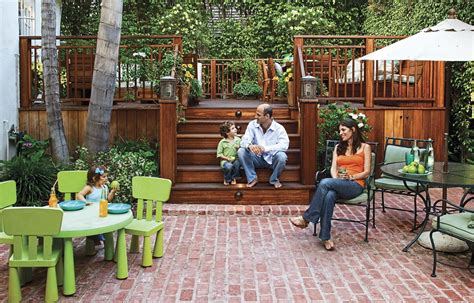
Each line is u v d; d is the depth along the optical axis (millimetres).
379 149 7676
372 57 4867
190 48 12531
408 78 7805
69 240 3676
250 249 4762
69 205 4289
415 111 7676
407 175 4613
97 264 4367
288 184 6418
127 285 3883
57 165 6551
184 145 7055
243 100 10320
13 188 4180
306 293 3752
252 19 13484
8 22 7289
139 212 4586
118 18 6406
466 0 7809
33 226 3457
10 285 3518
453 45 4457
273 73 9430
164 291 3770
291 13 12344
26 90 7645
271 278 4043
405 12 10062
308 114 6344
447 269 4258
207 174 6520
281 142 6273
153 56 8594
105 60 6375
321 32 12617
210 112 7715
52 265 3520
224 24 13555
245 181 6496
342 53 12500
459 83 8125
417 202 6719
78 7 12891
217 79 12484
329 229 4750
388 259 4508
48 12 6559
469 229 3947
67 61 7781
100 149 6480
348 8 13289
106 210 4102
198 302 3582
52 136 6742
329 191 4805
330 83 7859
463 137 8234
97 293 3729
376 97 7828
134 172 6289
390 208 5953
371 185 5258
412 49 4625
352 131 5133
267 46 13414
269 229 5441
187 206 6133
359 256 4586
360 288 3852
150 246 4414
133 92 8164
